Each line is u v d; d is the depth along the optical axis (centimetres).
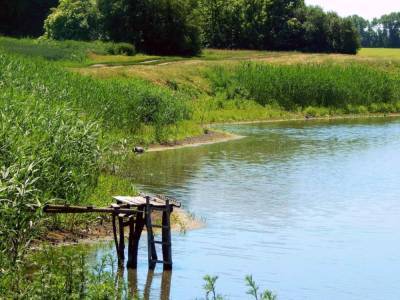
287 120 6041
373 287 1839
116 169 3030
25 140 2109
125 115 4019
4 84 3425
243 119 5850
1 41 7550
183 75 6462
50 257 1812
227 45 11069
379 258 2081
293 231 2334
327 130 5319
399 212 2658
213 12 11056
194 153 3916
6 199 1661
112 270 1744
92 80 4500
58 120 2441
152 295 1714
